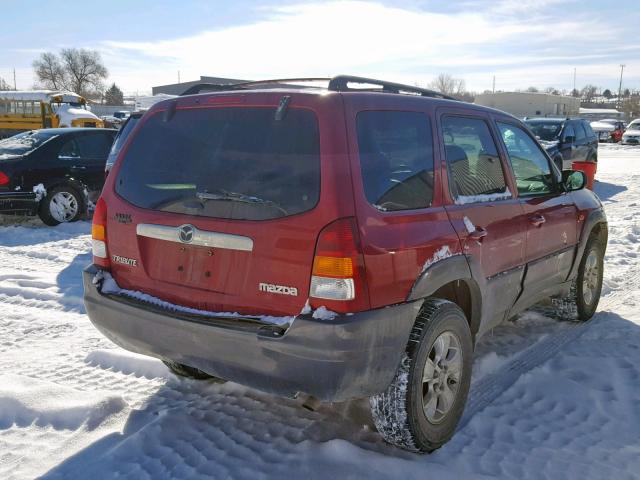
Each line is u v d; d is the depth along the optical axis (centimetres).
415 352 308
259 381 298
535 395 399
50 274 704
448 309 329
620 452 331
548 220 456
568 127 1509
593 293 560
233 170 311
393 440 318
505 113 451
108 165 945
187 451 327
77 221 1027
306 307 283
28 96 2752
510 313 436
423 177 335
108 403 372
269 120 309
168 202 328
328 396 285
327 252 278
